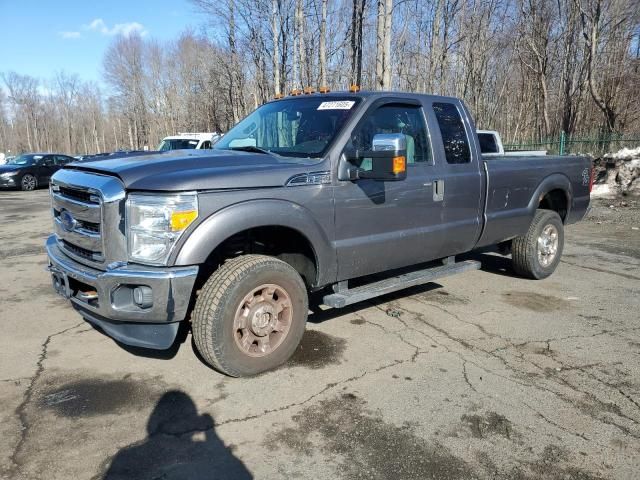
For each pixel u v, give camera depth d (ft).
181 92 174.81
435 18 67.36
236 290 11.30
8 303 17.38
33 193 62.34
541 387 11.87
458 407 10.93
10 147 283.18
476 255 25.39
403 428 10.12
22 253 25.50
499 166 17.76
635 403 11.25
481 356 13.50
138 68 208.85
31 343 13.94
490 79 107.04
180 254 10.63
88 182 11.30
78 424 10.03
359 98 14.23
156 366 12.59
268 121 15.37
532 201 19.35
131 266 10.78
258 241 13.32
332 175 12.87
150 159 12.04
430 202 15.26
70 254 12.20
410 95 15.28
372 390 11.59
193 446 9.43
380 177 12.35
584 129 87.61
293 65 71.20
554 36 94.12
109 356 13.14
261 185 11.59
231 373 11.71
